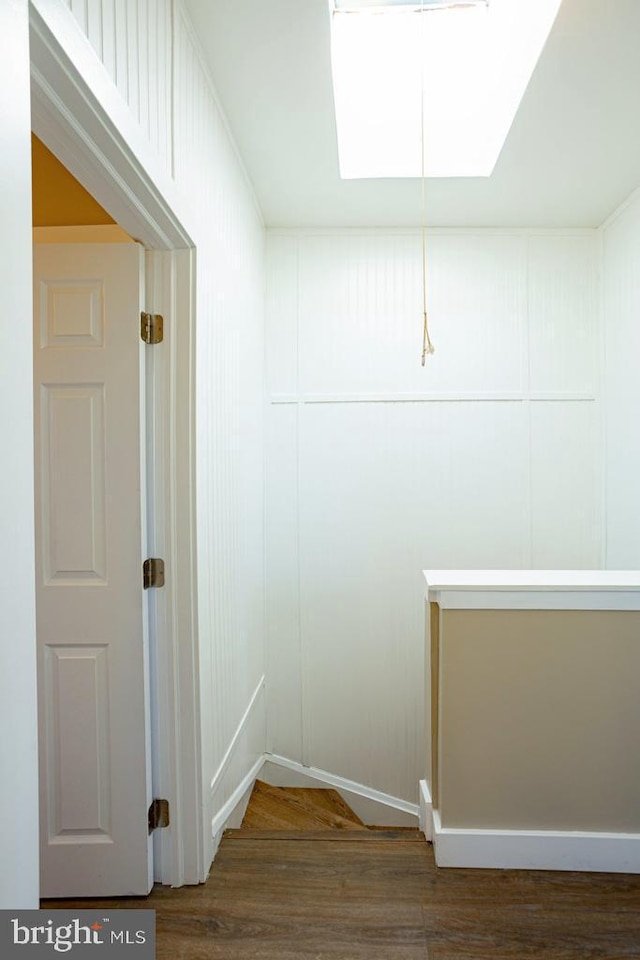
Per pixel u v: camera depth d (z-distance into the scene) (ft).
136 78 4.29
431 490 10.57
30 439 2.62
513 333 10.54
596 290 10.50
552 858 6.00
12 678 2.50
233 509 7.73
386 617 10.55
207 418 6.30
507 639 6.07
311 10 5.51
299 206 9.74
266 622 10.57
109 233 5.95
